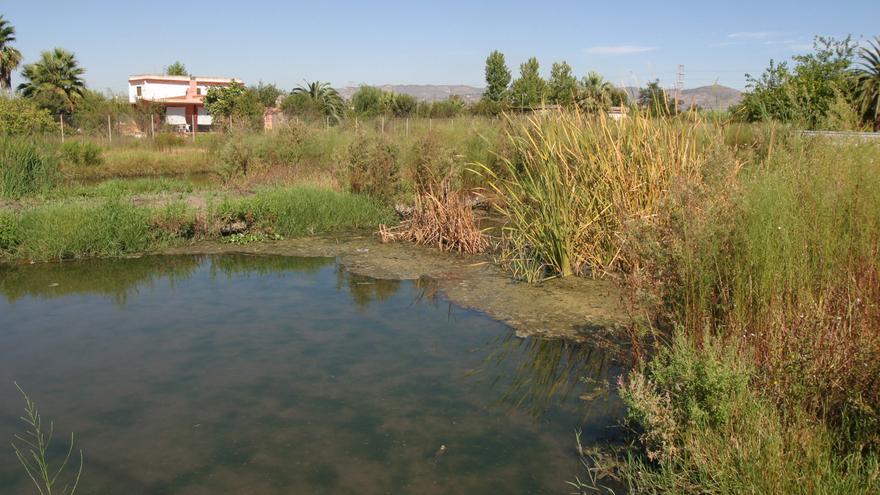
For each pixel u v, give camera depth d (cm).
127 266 916
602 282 752
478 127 1602
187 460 402
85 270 892
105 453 409
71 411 468
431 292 771
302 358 569
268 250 1007
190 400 486
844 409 342
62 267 908
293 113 2995
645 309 483
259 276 859
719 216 466
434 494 366
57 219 984
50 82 4141
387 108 3903
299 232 1128
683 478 342
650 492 356
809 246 443
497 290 757
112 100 4066
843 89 984
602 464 393
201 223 1082
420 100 4350
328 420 454
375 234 1124
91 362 561
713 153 573
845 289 414
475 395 493
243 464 396
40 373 537
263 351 586
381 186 1313
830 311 398
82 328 650
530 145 879
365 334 630
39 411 468
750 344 404
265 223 1105
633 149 750
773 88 995
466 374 534
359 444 421
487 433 435
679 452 357
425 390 503
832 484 295
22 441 425
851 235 453
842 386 351
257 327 651
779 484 300
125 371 541
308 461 400
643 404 372
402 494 365
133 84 6103
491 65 4184
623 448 409
